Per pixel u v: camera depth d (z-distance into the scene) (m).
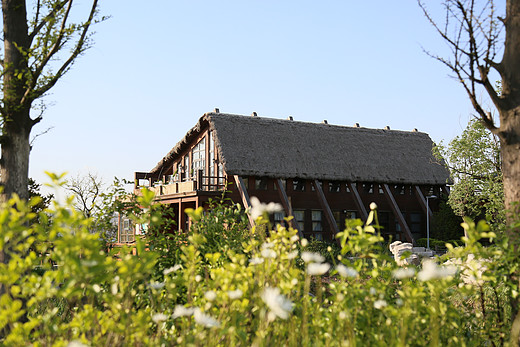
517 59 5.16
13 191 7.04
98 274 3.63
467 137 21.52
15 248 3.63
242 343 3.68
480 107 5.31
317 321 3.74
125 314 3.63
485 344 4.87
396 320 3.89
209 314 3.84
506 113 5.22
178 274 4.91
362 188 32.59
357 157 32.94
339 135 34.31
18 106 6.91
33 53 7.00
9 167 7.07
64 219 3.31
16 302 3.28
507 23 5.30
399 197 34.06
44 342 3.79
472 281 4.98
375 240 3.90
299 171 29.41
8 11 7.25
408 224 34.09
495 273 4.57
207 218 8.02
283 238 4.45
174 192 26.92
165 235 7.68
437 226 31.36
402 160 34.88
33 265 3.88
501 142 5.33
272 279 4.17
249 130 30.42
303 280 4.61
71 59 7.27
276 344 3.72
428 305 3.96
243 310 3.73
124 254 4.03
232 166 27.23
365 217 30.25
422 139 38.38
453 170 22.52
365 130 36.28
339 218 31.70
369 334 3.82
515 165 5.12
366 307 3.93
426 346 3.84
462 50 5.14
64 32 7.01
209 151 30.42
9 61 7.23
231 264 4.12
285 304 3.11
